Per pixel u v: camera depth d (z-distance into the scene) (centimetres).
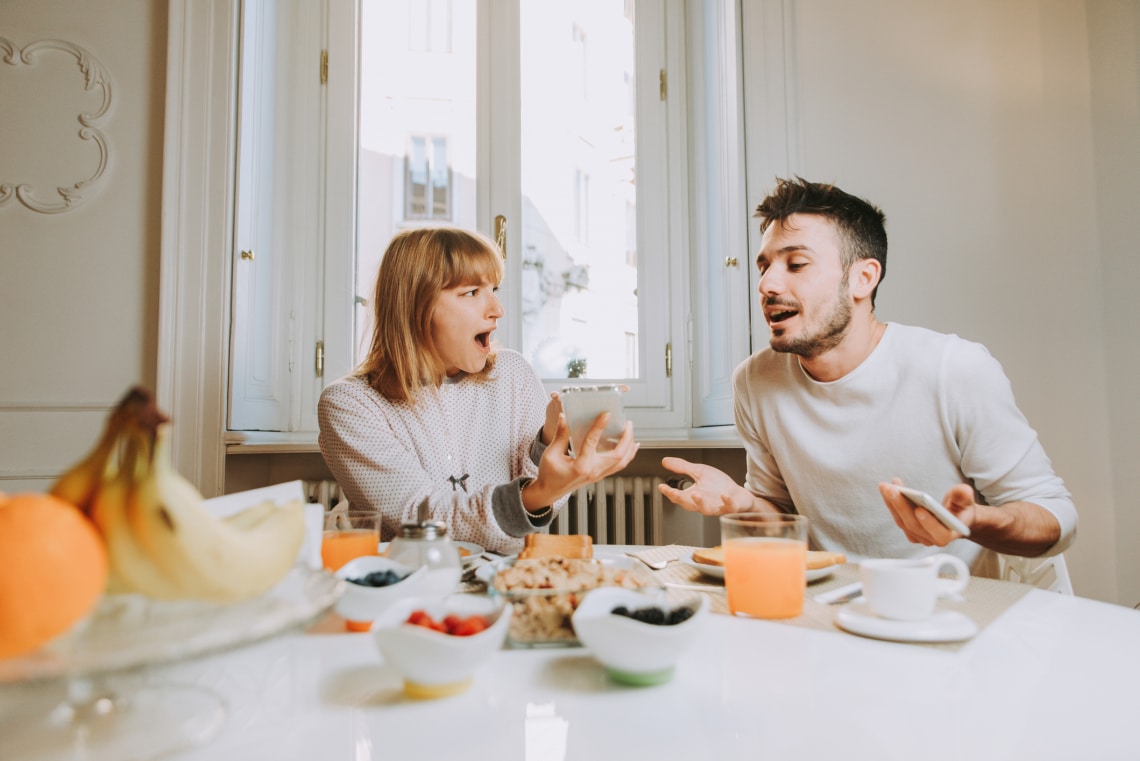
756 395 135
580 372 237
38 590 35
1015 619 71
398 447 131
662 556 103
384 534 126
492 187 235
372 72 234
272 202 219
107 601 47
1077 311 194
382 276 143
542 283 237
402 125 236
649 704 49
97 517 41
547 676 55
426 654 47
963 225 201
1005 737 43
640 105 241
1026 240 198
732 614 73
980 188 201
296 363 224
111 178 204
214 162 201
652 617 55
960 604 76
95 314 200
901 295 201
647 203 239
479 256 141
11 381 195
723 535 80
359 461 130
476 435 147
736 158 209
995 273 198
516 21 240
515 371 157
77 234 201
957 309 199
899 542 120
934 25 207
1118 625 68
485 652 50
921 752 41
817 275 114
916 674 55
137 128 205
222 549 42
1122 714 47
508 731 44
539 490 109
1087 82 197
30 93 202
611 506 226
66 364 198
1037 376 194
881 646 62
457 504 116
